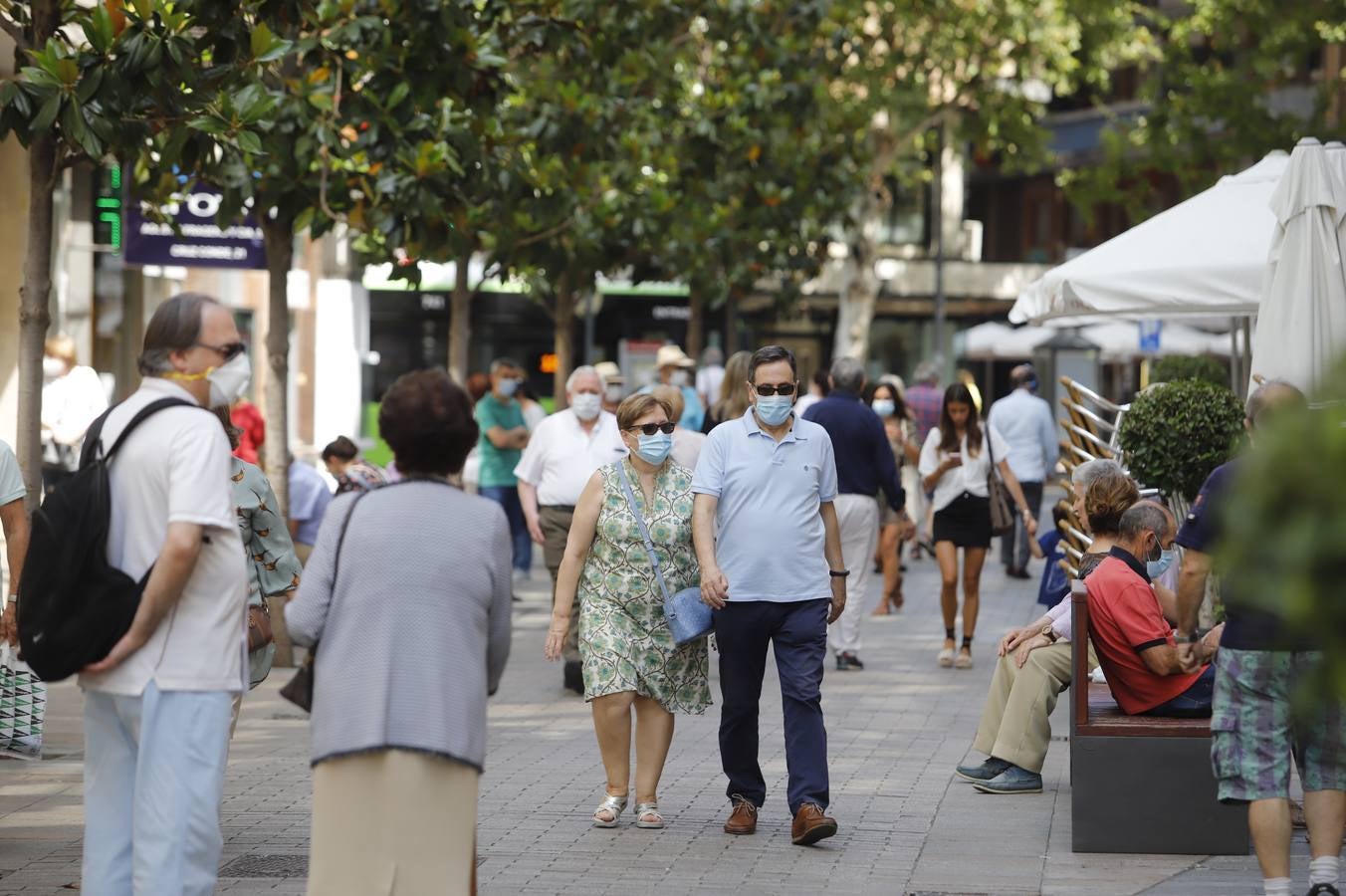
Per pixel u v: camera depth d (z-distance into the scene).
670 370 37.91
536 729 20.14
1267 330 16.42
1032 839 14.43
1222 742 11.53
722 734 14.70
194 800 10.02
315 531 27.95
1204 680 14.24
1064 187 64.88
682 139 41.47
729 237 45.62
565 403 43.75
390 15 22.42
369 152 22.48
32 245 18.47
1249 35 59.53
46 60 17.12
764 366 14.37
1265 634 11.20
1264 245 20.05
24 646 9.91
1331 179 16.23
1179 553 17.42
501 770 17.61
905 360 86.06
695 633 14.44
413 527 9.29
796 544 14.26
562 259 32.81
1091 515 16.09
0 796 16.03
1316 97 56.44
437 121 23.23
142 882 9.94
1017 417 37.62
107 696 10.27
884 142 65.56
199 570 10.15
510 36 25.78
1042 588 18.95
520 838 14.48
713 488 14.34
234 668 10.30
